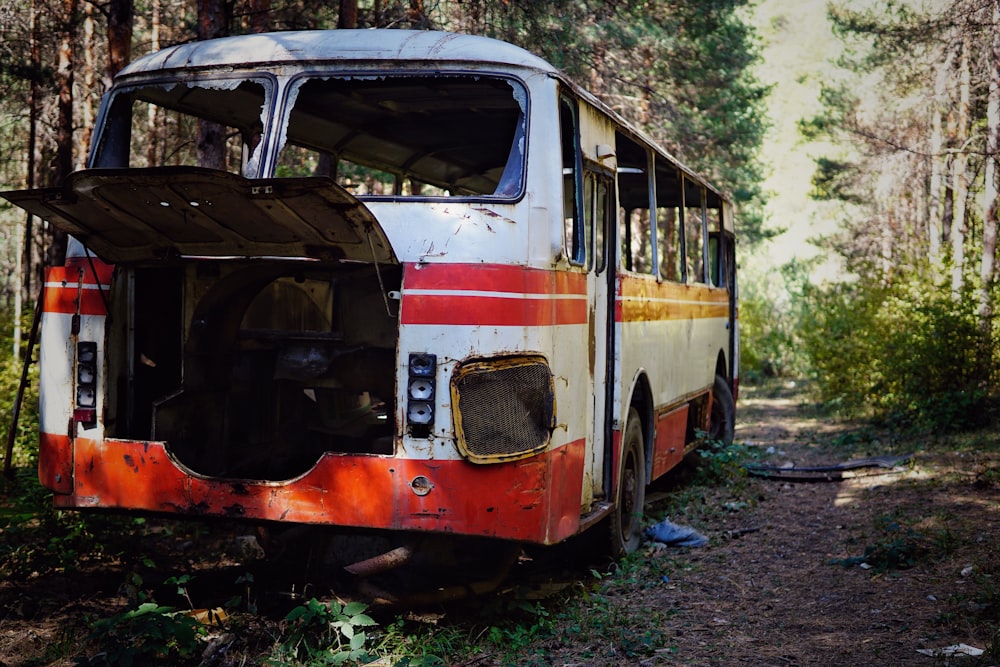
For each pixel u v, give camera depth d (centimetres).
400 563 519
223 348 586
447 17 1394
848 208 4875
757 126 2759
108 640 465
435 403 500
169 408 570
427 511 499
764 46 2889
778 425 1773
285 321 620
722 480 1129
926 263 1803
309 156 1132
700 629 584
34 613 560
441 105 643
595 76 1642
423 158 787
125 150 612
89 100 1794
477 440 502
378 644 513
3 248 3597
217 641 497
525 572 707
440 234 512
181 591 553
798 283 3055
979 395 1451
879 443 1432
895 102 3031
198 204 484
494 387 509
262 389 616
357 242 496
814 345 1967
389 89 592
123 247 546
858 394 1831
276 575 618
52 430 576
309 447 615
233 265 553
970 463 1155
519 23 1380
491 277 510
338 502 509
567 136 605
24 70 1438
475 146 754
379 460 503
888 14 2541
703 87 2225
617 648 540
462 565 596
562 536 566
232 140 1449
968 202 2558
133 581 571
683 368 974
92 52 1838
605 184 693
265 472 612
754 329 2928
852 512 948
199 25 1052
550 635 556
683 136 2008
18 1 1669
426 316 503
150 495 545
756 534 871
